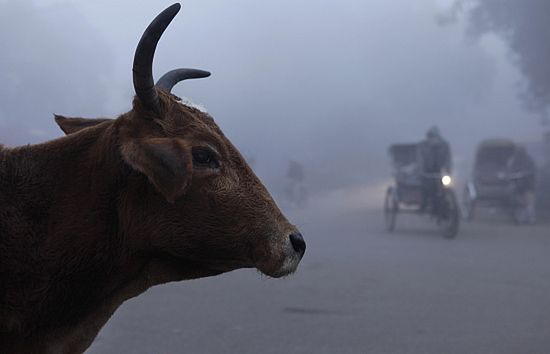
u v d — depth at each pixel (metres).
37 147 5.49
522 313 11.39
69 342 5.37
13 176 5.36
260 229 5.30
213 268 5.46
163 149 4.94
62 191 5.35
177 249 5.31
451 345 9.54
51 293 5.22
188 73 5.88
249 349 9.34
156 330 10.25
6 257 5.16
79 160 5.41
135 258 5.37
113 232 5.32
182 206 5.25
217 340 9.74
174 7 5.07
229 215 5.28
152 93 5.19
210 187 5.27
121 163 5.29
